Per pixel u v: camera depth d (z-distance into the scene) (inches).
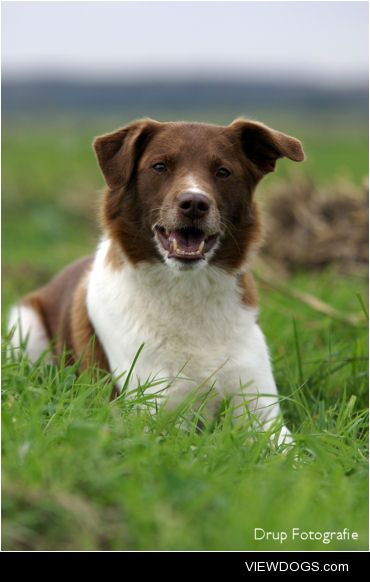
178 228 337.7
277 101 5162.4
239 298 372.2
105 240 398.3
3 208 1100.5
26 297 486.6
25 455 266.5
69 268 467.5
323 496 265.4
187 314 361.7
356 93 5032.0
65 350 387.9
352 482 285.6
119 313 367.9
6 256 835.4
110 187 362.0
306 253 655.8
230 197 357.7
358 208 658.8
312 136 2295.8
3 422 286.5
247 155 374.6
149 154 358.0
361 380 412.8
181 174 346.6
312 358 442.6
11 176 1251.8
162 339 362.3
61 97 5054.1
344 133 2454.5
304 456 310.0
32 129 2549.2
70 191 1142.3
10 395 319.9
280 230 677.9
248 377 365.4
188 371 362.6
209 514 248.1
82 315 398.6
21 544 244.5
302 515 248.1
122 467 261.7
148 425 309.0
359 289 575.8
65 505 245.9
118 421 292.7
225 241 359.6
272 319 491.5
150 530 245.9
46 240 967.6
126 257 366.6
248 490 259.9
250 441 307.3
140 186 358.6
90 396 332.2
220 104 4909.0
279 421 326.0
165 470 262.2
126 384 330.3
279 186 701.3
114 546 243.6
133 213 362.6
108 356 376.5
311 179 709.9
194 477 260.5
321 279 610.9
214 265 360.8
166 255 348.5
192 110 4308.6
